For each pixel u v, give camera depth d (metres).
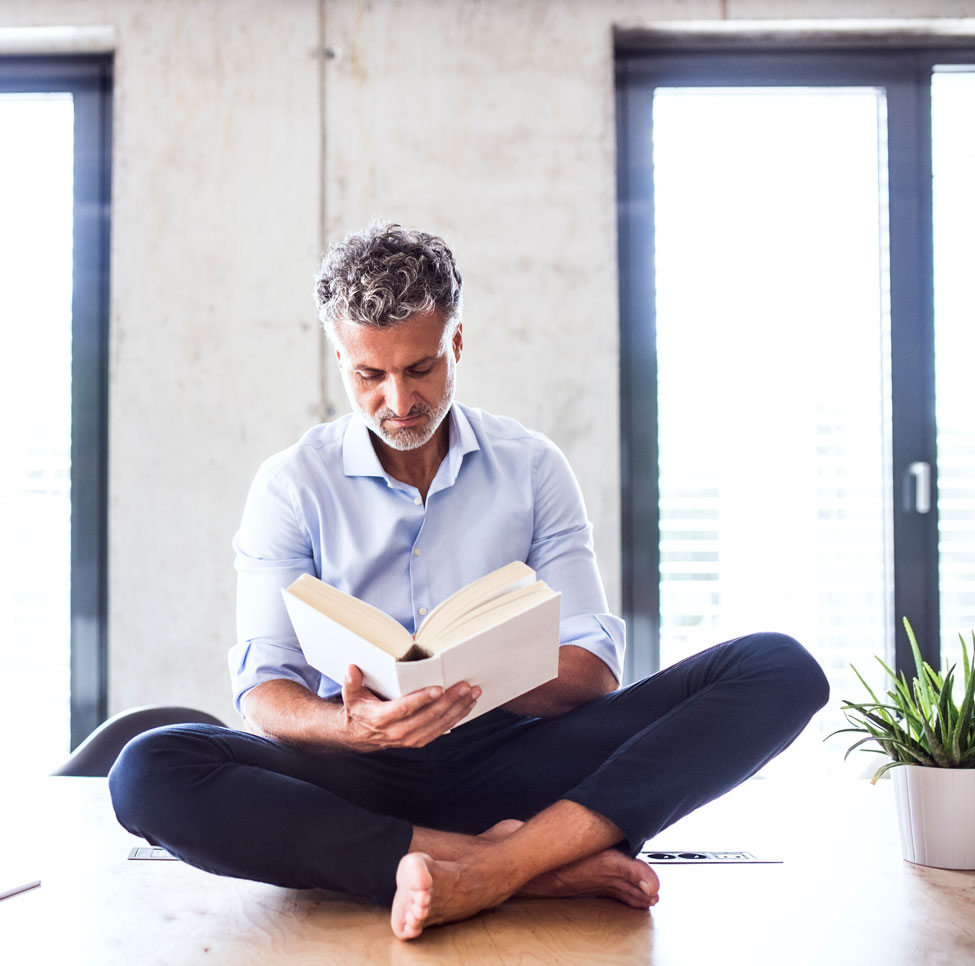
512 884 1.27
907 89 3.33
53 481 3.28
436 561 1.60
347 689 1.23
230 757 1.36
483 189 3.16
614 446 3.13
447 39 3.17
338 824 1.30
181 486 3.11
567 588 1.61
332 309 1.45
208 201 3.14
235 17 3.17
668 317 3.32
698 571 3.28
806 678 1.40
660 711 1.48
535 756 1.51
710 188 3.35
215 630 3.08
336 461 1.62
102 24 3.16
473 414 1.70
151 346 3.13
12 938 1.25
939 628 3.24
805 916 1.31
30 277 3.31
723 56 3.33
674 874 1.51
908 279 3.31
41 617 3.25
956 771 1.50
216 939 1.24
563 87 3.17
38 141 3.34
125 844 1.68
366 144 3.16
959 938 1.22
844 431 3.32
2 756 3.23
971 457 3.29
